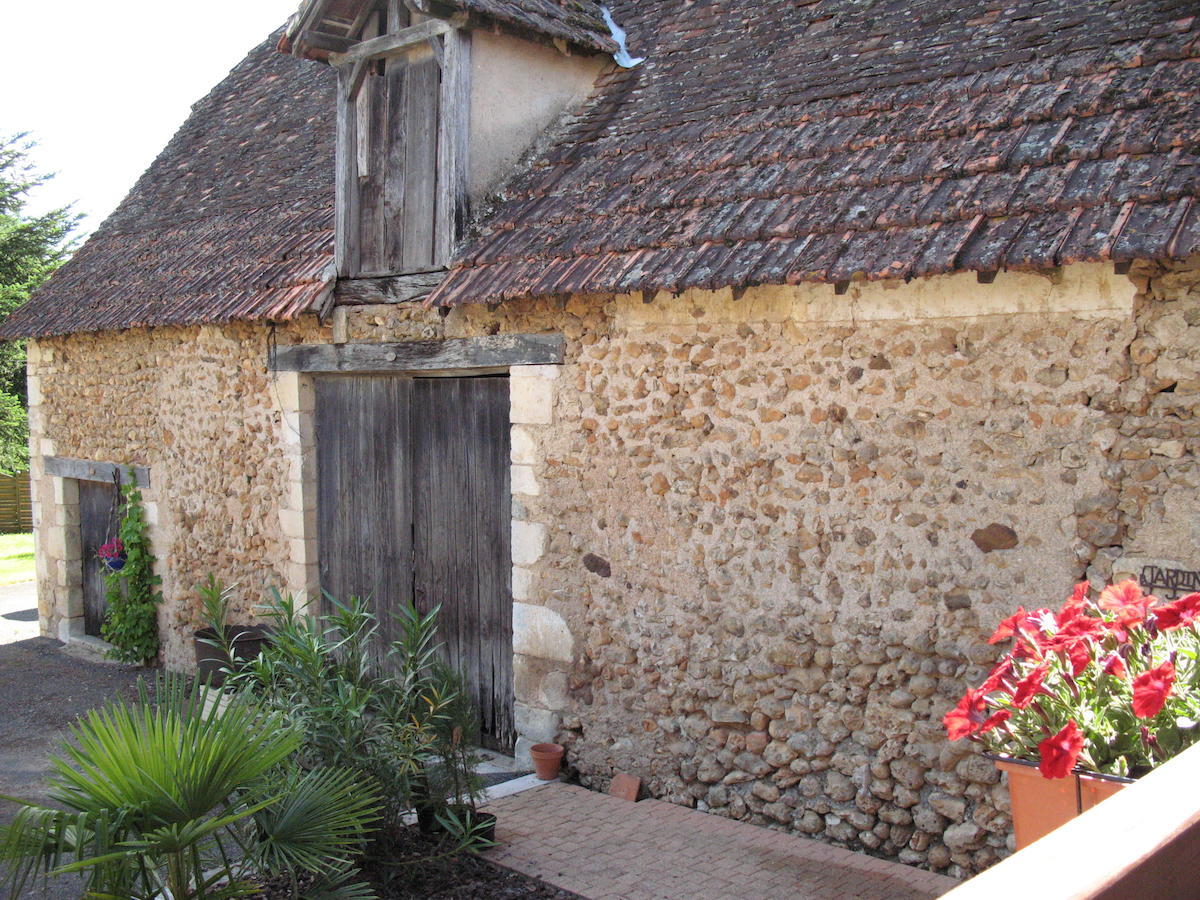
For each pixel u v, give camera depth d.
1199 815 1.47
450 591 6.32
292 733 3.68
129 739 3.23
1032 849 1.38
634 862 4.44
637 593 5.25
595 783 5.44
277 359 7.16
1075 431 3.94
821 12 5.91
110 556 8.70
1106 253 3.48
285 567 7.27
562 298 5.20
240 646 7.14
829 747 4.62
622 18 6.97
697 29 6.45
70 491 9.75
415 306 6.15
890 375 4.39
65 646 9.68
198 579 8.09
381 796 4.18
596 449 5.37
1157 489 3.77
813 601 4.65
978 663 4.19
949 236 3.93
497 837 4.72
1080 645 2.49
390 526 6.67
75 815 3.16
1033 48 4.69
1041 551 4.03
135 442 8.62
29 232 21.09
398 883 4.25
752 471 4.82
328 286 6.45
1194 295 3.67
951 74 4.82
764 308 4.75
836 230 4.29
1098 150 3.93
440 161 5.93
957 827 4.25
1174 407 3.73
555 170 5.96
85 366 9.16
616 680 5.35
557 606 5.57
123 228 9.71
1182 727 2.38
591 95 6.48
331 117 8.76
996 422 4.12
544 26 6.08
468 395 6.16
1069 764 2.32
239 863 4.29
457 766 4.55
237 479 7.63
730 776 4.94
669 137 5.59
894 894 4.11
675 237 4.79
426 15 5.91
